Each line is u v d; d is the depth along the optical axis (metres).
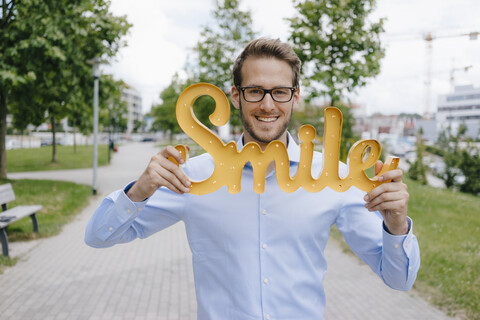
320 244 1.67
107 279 4.84
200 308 1.65
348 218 1.70
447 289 4.50
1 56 9.78
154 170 1.43
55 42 10.10
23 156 24.19
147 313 3.98
